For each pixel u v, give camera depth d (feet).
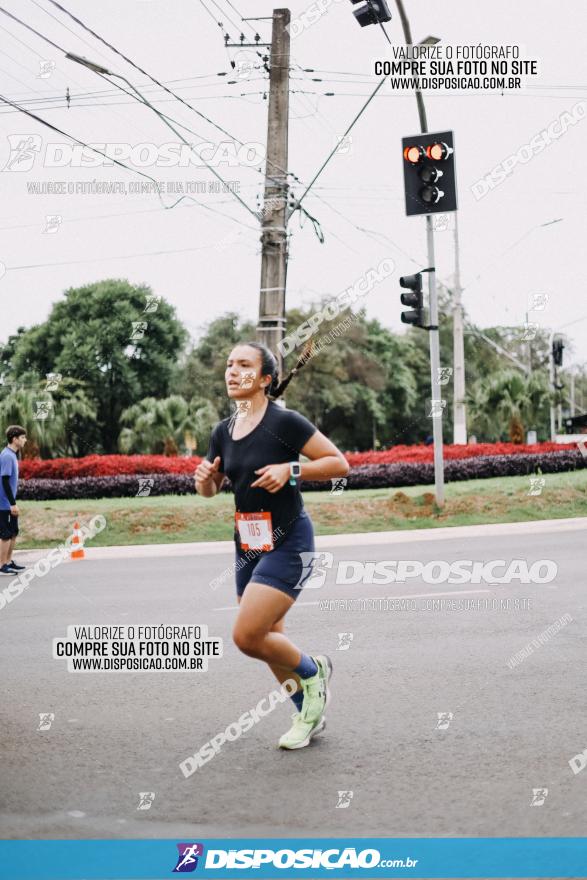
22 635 23.44
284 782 12.51
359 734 14.62
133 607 27.43
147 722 15.55
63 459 62.95
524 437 87.04
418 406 195.62
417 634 22.48
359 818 11.24
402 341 194.18
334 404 171.63
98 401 148.77
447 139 39.29
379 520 53.67
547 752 13.51
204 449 90.74
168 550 46.11
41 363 151.02
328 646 21.24
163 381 153.17
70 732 14.97
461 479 65.31
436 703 16.31
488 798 11.78
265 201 49.42
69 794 12.14
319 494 58.08
